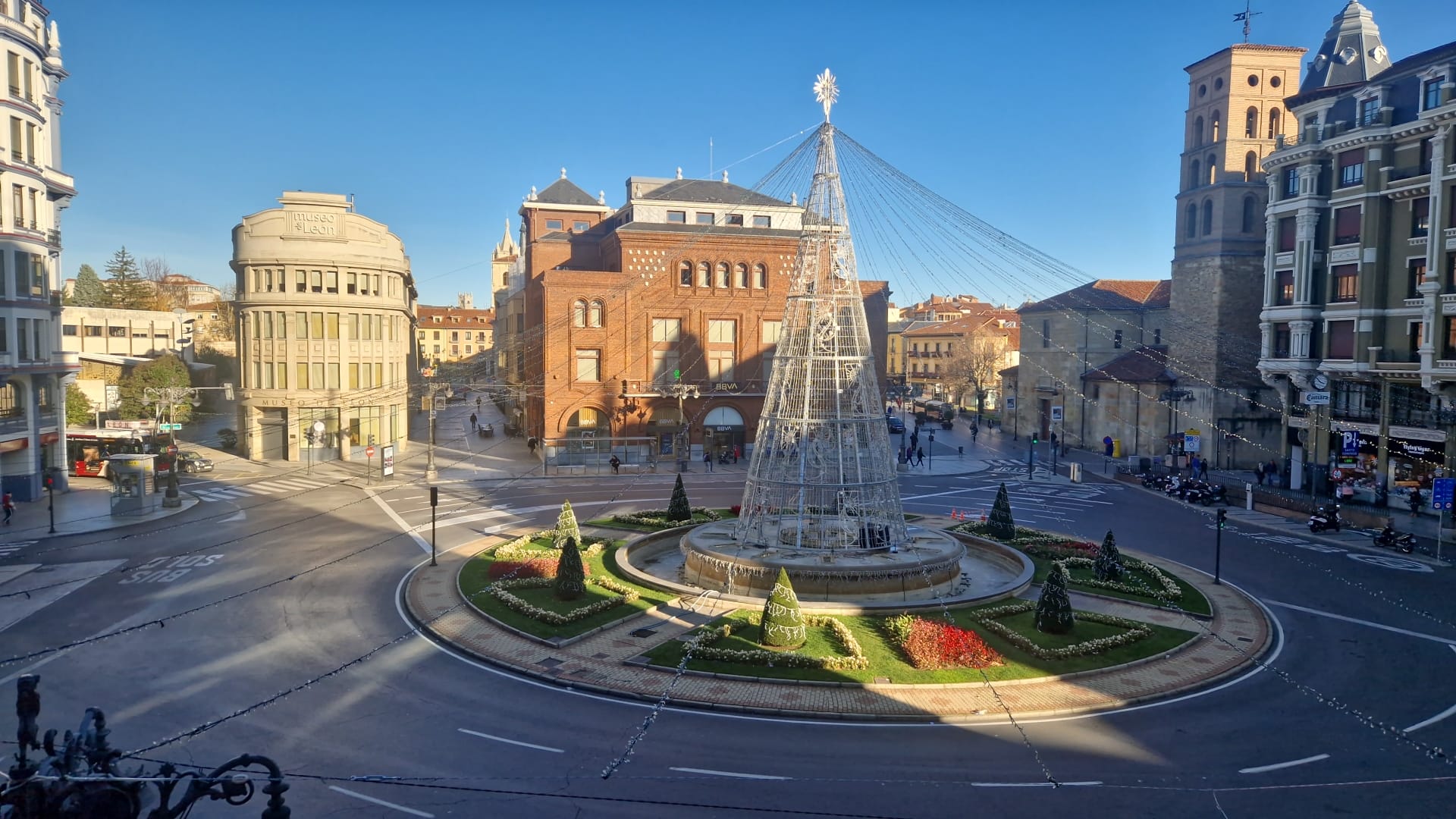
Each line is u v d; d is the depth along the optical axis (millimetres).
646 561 36625
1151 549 39375
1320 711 21422
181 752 18359
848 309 32562
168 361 80500
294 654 24656
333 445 68188
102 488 54000
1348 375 49500
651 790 17172
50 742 11062
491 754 18688
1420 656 25422
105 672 23031
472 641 25703
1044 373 84312
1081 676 23359
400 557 36469
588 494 54188
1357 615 29359
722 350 70375
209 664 23797
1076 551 36969
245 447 68188
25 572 33406
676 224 70250
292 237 65812
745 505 33156
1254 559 37438
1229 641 26422
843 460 31734
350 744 19047
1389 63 52000
